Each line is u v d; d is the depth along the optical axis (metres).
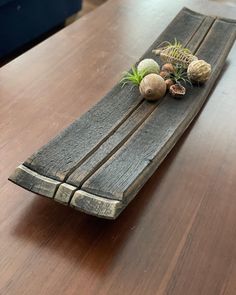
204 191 0.81
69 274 0.64
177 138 0.89
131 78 1.00
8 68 1.12
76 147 0.80
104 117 0.90
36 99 1.01
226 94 1.08
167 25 1.38
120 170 0.76
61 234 0.70
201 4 1.54
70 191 0.70
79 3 2.43
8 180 0.78
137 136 0.85
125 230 0.72
